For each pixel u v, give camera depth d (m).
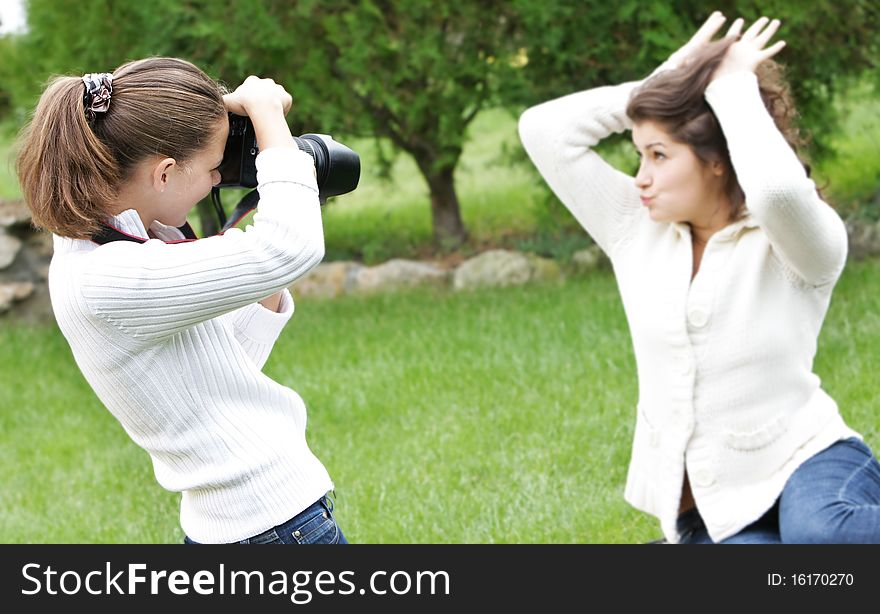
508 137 24.97
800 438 5.79
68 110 4.22
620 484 8.86
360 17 14.45
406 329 13.62
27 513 9.65
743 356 5.73
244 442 4.48
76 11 15.15
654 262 6.05
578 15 14.14
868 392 9.66
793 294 5.71
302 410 4.82
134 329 4.23
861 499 5.55
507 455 9.52
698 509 6.01
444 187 17.20
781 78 6.03
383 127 15.95
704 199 5.81
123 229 4.41
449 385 11.31
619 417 9.99
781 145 5.38
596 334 12.23
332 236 18.89
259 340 4.92
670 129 5.69
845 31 14.29
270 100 4.49
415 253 17.47
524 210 19.00
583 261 15.80
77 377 13.77
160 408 4.39
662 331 5.89
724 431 5.85
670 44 13.75
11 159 4.66
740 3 13.83
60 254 4.39
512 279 15.70
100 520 9.23
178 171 4.36
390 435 10.22
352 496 8.88
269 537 4.50
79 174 4.21
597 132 6.21
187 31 14.21
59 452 11.22
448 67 14.70
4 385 13.76
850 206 16.05
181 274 4.16
